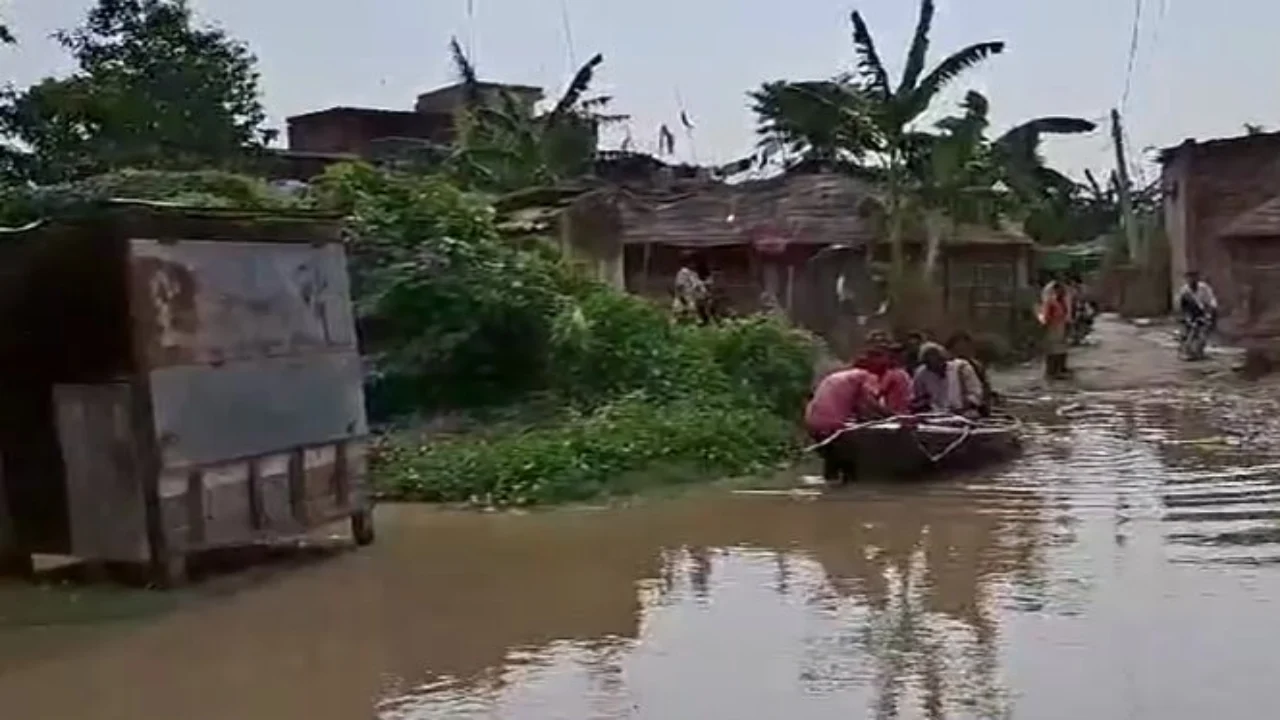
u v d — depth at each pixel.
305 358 13.21
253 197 21.55
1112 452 19.61
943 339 31.61
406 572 12.87
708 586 12.18
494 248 21.52
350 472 13.79
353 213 21.17
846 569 12.73
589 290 22.28
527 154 34.50
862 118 32.00
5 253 12.12
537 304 20.67
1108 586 11.70
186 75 35.84
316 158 37.25
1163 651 9.73
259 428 12.65
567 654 10.09
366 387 20.25
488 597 11.88
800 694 8.97
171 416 11.86
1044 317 31.53
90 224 11.73
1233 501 15.63
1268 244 33.25
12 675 9.83
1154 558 12.73
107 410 11.90
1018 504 15.77
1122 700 8.70
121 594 11.98
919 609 11.13
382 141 44.31
